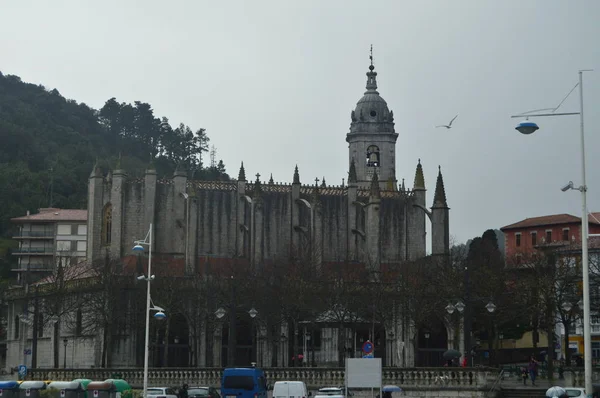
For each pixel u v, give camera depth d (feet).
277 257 536.01
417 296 467.52
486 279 470.39
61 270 520.01
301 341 520.01
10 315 573.74
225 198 580.30
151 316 471.21
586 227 202.28
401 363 476.95
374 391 297.33
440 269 497.46
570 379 338.75
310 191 597.11
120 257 554.46
